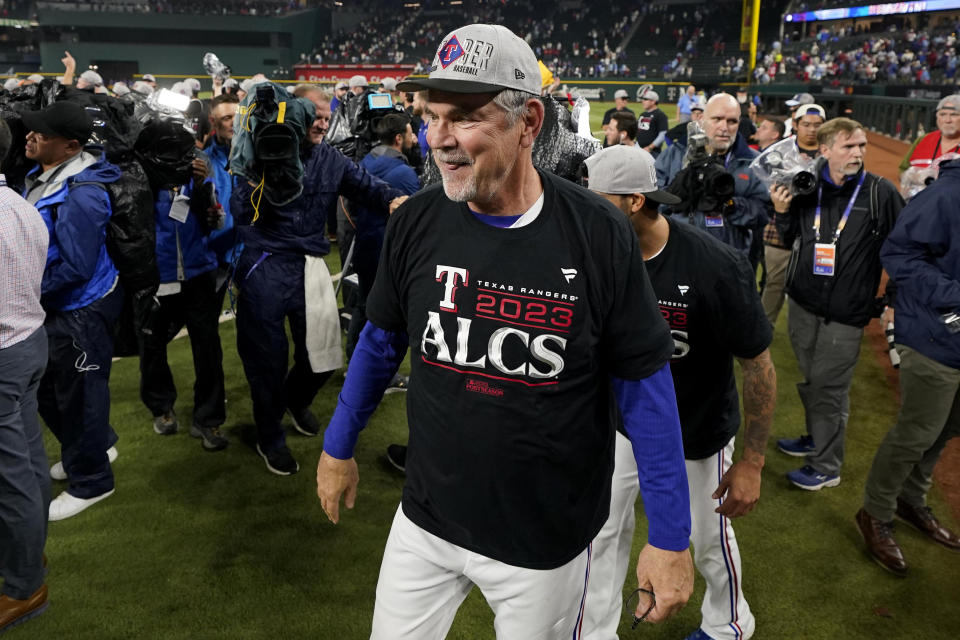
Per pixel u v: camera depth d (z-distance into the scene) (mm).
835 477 3680
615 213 1403
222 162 3973
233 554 3027
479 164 1273
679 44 43094
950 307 2730
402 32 50250
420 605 1624
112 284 3094
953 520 3449
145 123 3160
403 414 4391
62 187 2801
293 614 2691
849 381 3504
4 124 2271
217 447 3871
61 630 2572
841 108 23578
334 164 3344
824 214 3324
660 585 1457
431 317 1454
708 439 2225
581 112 4266
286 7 48312
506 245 1383
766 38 42281
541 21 49469
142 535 3135
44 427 4078
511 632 1553
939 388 2834
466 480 1469
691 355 2113
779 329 6125
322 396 4594
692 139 3336
